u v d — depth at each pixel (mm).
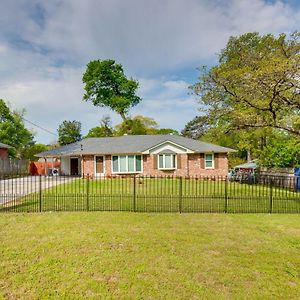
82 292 4105
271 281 4562
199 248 5961
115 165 25000
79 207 10180
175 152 24797
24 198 12086
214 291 4211
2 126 41219
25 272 4703
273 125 13461
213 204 11062
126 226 7500
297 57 10961
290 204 11227
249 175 19859
